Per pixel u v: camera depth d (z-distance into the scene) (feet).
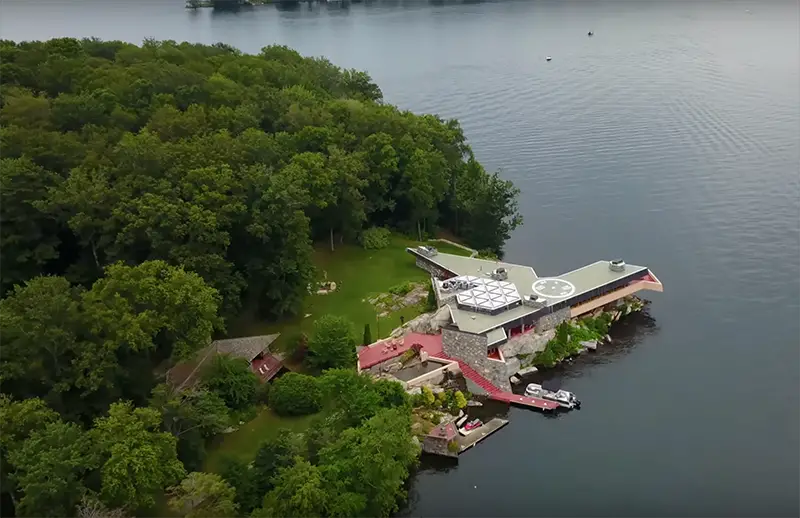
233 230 418.31
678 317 482.28
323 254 531.91
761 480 330.95
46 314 286.66
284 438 300.20
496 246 598.34
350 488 291.17
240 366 360.07
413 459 334.85
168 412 291.79
